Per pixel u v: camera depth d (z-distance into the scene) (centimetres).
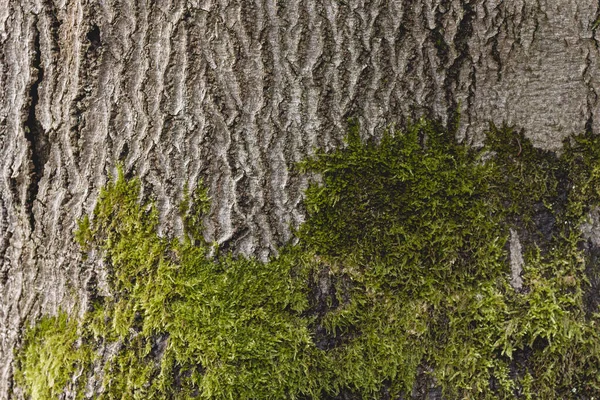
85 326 151
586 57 149
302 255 150
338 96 149
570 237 150
